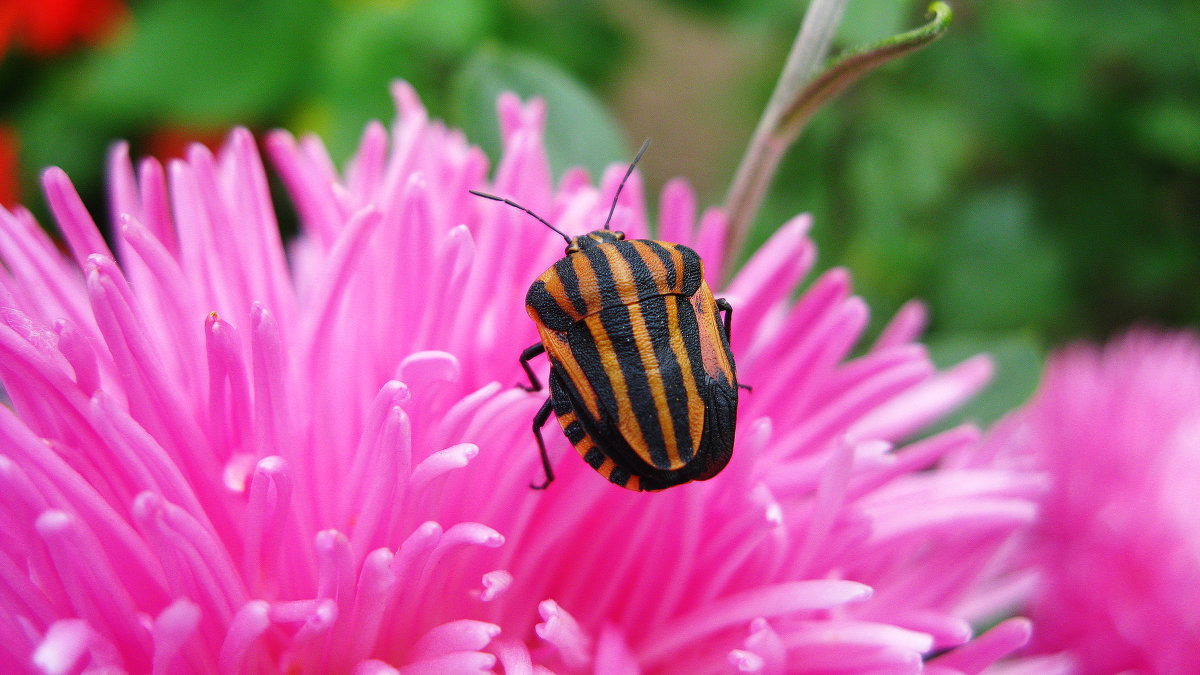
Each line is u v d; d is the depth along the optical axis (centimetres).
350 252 6
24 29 14
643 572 6
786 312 8
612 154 8
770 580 6
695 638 6
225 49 16
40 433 6
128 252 7
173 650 6
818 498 6
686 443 6
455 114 8
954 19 16
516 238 7
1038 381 8
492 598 6
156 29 16
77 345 6
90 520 6
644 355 6
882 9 7
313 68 16
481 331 7
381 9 16
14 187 14
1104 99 18
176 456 6
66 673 5
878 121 16
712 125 21
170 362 6
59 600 6
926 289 17
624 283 6
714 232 7
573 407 6
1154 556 9
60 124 16
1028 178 19
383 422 6
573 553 6
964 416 8
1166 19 17
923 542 7
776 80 18
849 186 15
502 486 6
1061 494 9
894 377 7
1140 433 9
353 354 6
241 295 6
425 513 6
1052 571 9
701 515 6
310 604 6
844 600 6
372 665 6
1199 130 17
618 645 6
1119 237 18
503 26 17
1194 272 19
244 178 6
